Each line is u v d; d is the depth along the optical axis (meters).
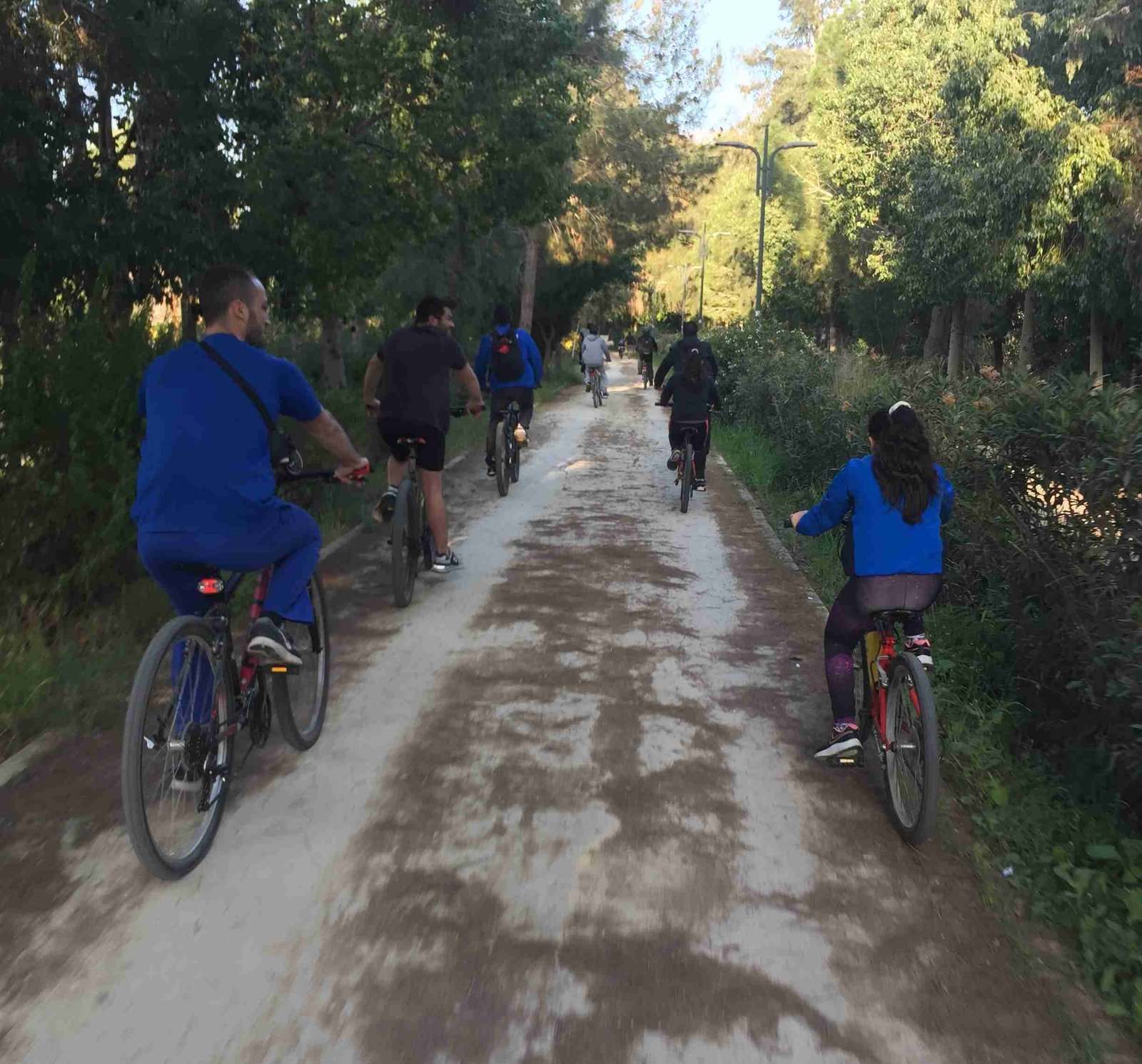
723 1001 2.80
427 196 13.18
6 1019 2.64
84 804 3.77
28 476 5.52
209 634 3.48
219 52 8.88
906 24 31.39
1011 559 5.09
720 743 4.54
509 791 4.01
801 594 7.06
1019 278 25.09
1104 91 24.12
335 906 3.19
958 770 4.36
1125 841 3.78
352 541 8.34
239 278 3.54
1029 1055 2.66
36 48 8.07
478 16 12.22
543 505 10.38
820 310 50.09
